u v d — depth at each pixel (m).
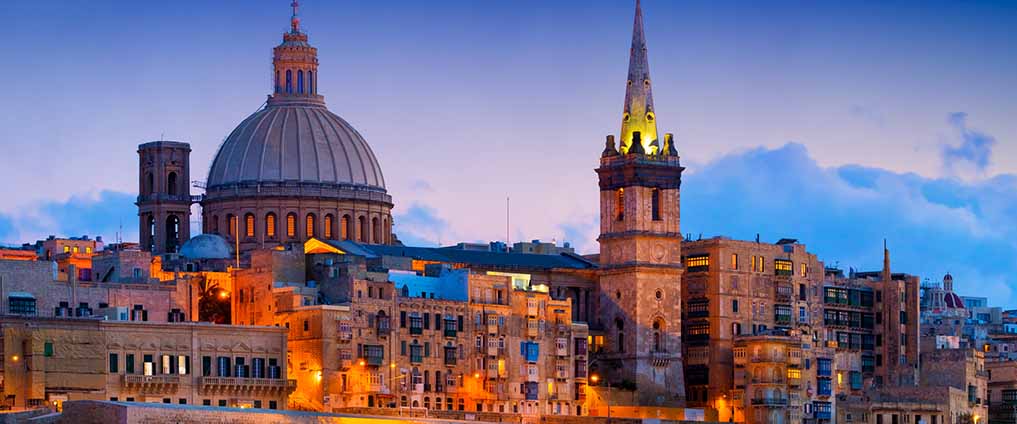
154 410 197.75
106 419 196.62
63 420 199.25
